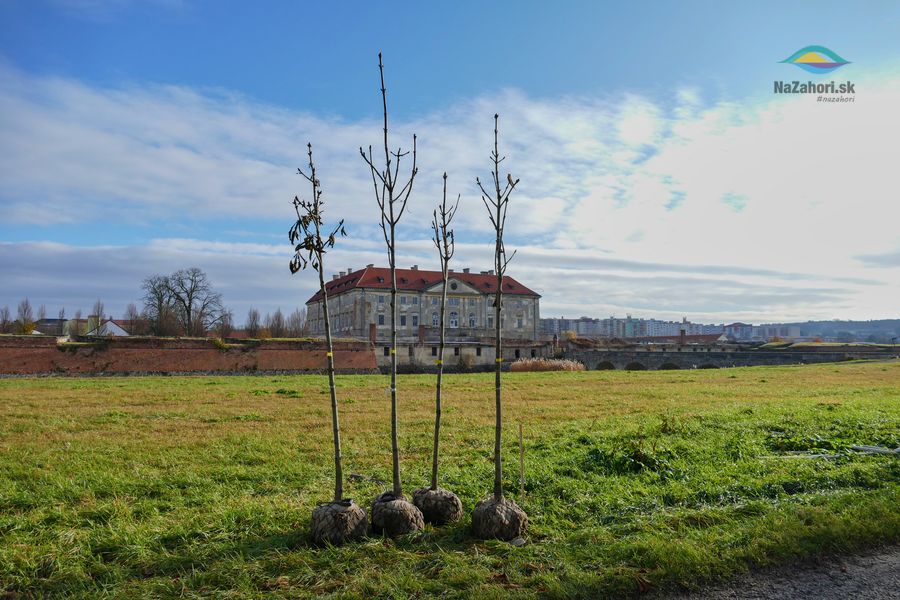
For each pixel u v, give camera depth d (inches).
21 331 3026.6
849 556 240.7
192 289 3499.0
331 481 382.6
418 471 405.7
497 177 290.0
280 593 210.1
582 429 585.0
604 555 236.8
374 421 698.2
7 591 220.5
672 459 401.4
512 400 957.2
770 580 220.8
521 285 4308.6
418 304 3887.8
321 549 244.4
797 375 1587.1
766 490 329.1
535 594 206.2
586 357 2987.2
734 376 1601.9
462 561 231.0
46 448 529.7
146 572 234.8
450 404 895.7
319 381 1505.9
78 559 245.4
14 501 345.4
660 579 217.0
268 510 297.7
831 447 434.6
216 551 247.6
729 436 479.2
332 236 275.9
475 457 460.1
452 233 292.0
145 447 531.5
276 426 667.4
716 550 238.2
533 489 347.9
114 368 2033.7
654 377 1610.5
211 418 739.4
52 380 1601.9
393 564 230.2
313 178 275.9
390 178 271.1
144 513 317.4
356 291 3774.6
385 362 2746.1
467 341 3053.6
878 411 629.3
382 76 273.6
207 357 2181.3
